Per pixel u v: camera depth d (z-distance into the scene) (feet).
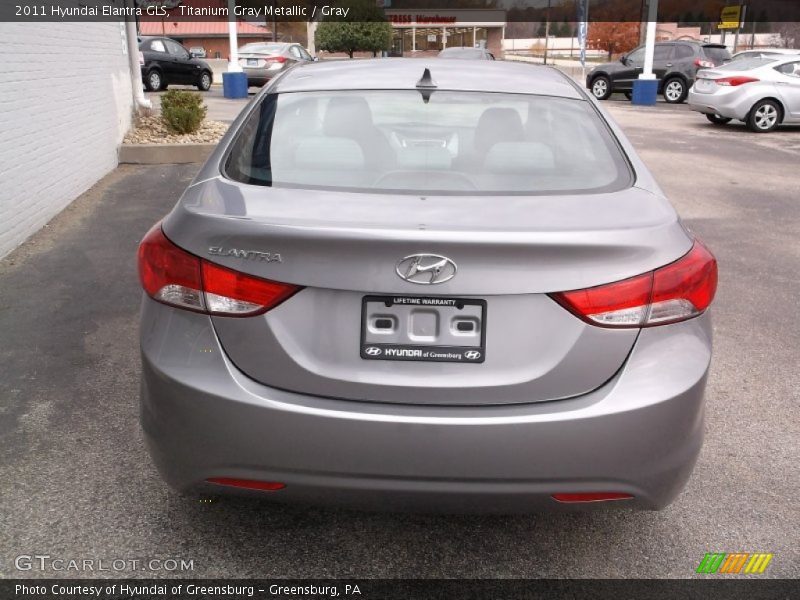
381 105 9.87
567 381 7.13
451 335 7.06
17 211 20.35
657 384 7.16
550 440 6.99
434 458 7.00
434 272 6.88
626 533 9.09
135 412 11.71
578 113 10.02
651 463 7.27
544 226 7.19
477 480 7.07
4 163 19.43
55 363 13.37
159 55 74.02
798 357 14.43
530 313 7.04
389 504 7.27
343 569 8.37
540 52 214.90
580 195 8.23
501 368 7.10
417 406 7.09
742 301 17.56
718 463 10.68
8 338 14.40
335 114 9.69
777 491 10.02
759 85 51.08
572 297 7.01
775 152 42.04
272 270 7.05
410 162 8.82
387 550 8.71
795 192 30.78
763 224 25.18
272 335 7.11
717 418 12.00
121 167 32.22
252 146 9.14
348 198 7.87
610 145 9.45
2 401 11.96
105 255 19.67
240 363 7.22
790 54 52.75
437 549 8.75
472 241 6.80
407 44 169.48
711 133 50.52
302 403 7.08
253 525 9.07
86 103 27.89
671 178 33.47
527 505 7.27
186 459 7.41
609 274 7.05
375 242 6.82
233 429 7.14
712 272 7.57
